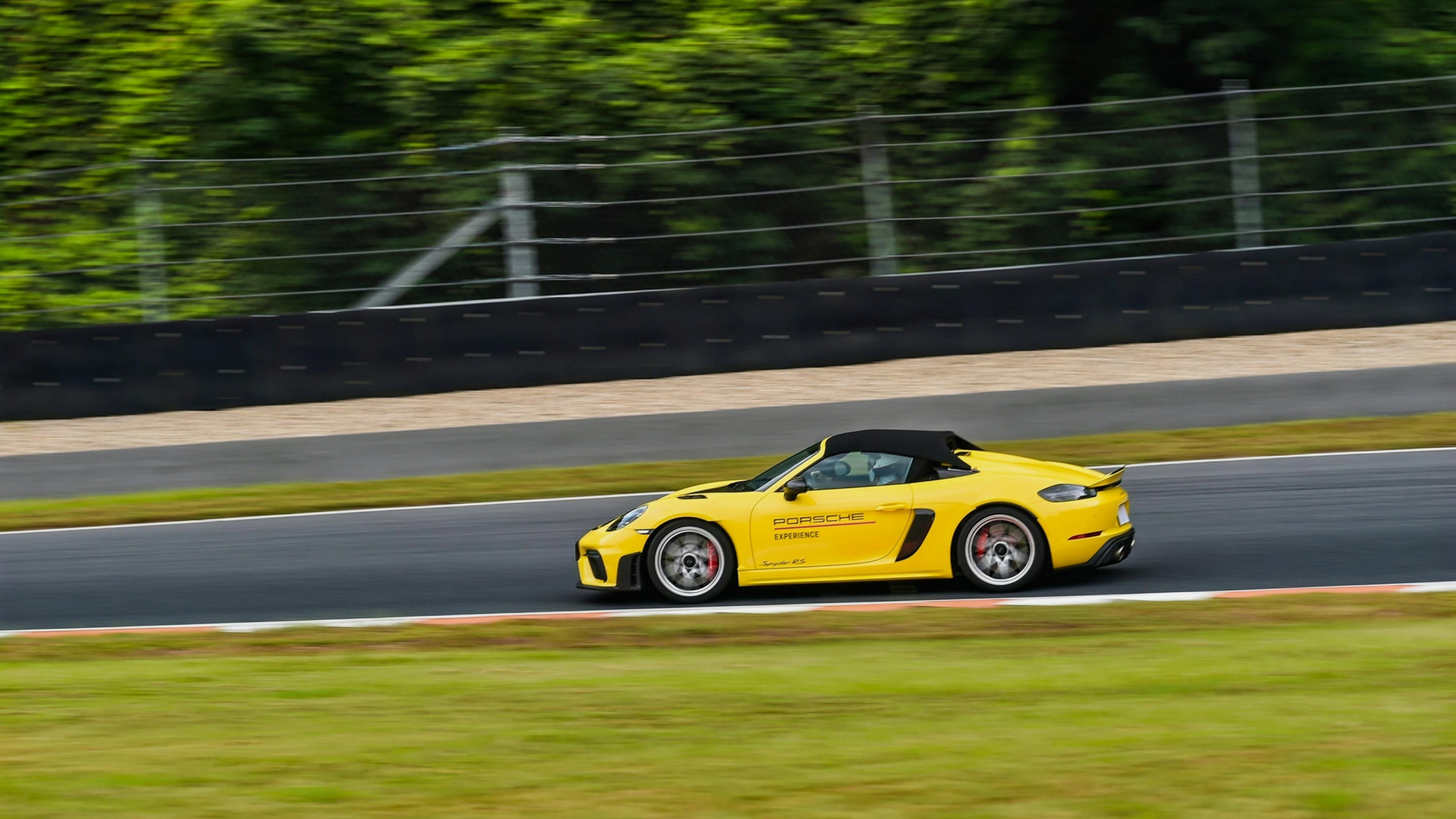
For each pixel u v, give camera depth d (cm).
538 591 2073
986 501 1892
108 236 3712
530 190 3644
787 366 3506
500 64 4200
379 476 2959
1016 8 4166
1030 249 3531
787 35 4509
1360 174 3566
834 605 1883
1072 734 1160
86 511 2775
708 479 2731
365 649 1772
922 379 3338
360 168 3806
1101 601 1823
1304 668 1406
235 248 3634
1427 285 3444
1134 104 3628
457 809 1005
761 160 3656
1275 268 3462
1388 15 4147
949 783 1030
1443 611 1709
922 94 4331
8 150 4603
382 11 4344
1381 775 1005
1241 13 4006
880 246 3606
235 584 2206
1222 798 971
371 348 3491
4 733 1290
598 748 1171
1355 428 2819
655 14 4597
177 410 3475
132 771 1127
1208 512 2328
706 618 1836
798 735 1195
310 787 1066
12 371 3459
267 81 4166
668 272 3609
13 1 5006
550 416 3269
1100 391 3058
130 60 4775
